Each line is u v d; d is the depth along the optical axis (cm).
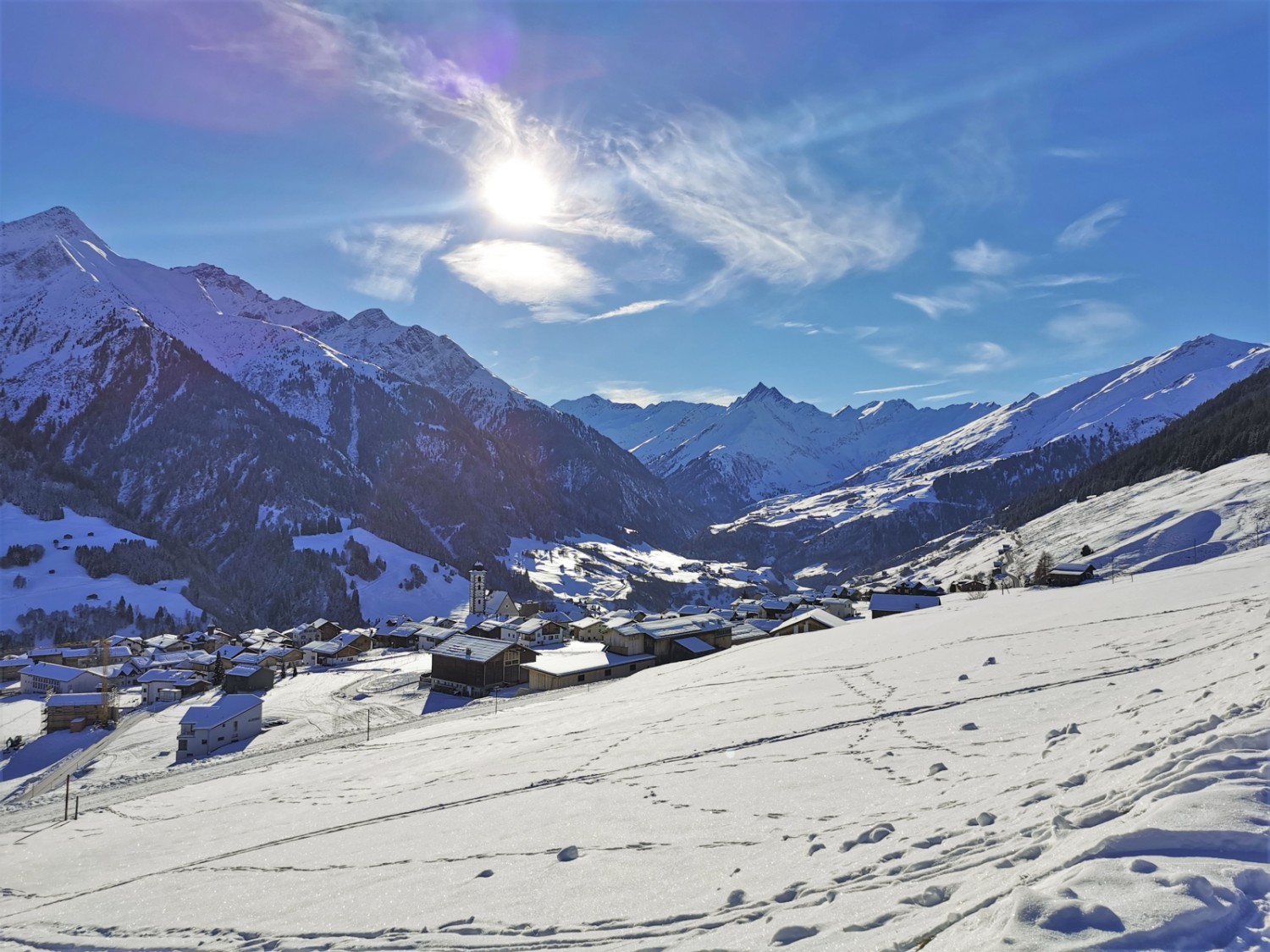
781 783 1677
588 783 2084
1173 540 12862
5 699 10994
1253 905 530
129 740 7469
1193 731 1024
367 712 7794
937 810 1184
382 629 16450
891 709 2333
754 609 14000
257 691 9788
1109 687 2025
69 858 2531
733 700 3203
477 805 2098
